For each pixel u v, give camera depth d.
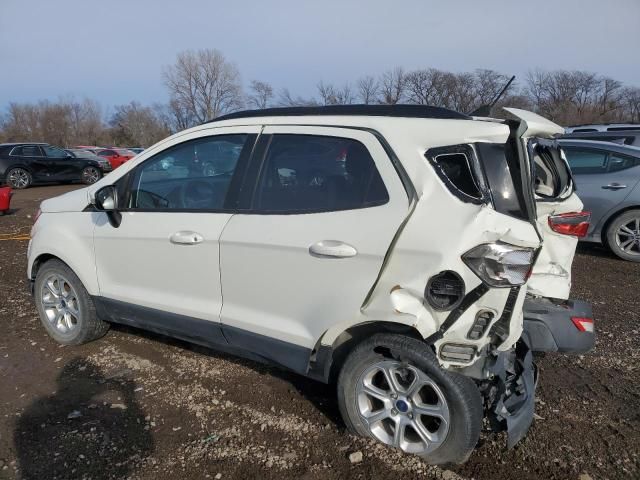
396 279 2.46
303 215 2.78
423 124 2.57
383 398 2.71
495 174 2.48
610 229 6.84
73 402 3.25
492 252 2.32
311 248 2.67
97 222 3.72
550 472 2.67
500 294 2.36
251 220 2.95
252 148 3.07
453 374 2.49
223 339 3.19
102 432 2.94
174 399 3.30
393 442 2.72
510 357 2.93
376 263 2.49
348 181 2.69
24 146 17.61
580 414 3.21
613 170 6.80
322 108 3.01
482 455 2.79
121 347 4.05
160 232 3.31
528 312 3.12
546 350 3.13
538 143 3.23
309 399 3.32
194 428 3.00
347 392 2.78
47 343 4.13
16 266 6.64
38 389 3.41
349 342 2.81
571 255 3.36
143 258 3.44
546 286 3.25
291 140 2.94
